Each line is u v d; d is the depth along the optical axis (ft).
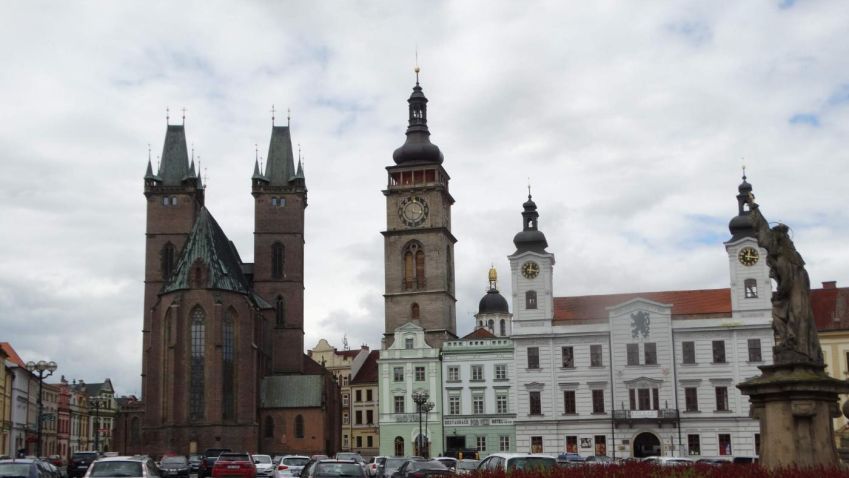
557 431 402.31
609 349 402.52
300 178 610.65
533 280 416.67
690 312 401.70
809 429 97.35
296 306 599.57
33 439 371.56
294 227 606.96
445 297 546.67
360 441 642.22
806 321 100.78
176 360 492.95
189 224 586.45
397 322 545.03
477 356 455.63
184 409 490.90
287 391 542.57
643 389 395.75
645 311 400.06
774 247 102.63
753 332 389.39
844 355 388.57
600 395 400.88
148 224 585.22
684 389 392.27
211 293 501.15
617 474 90.89
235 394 506.89
